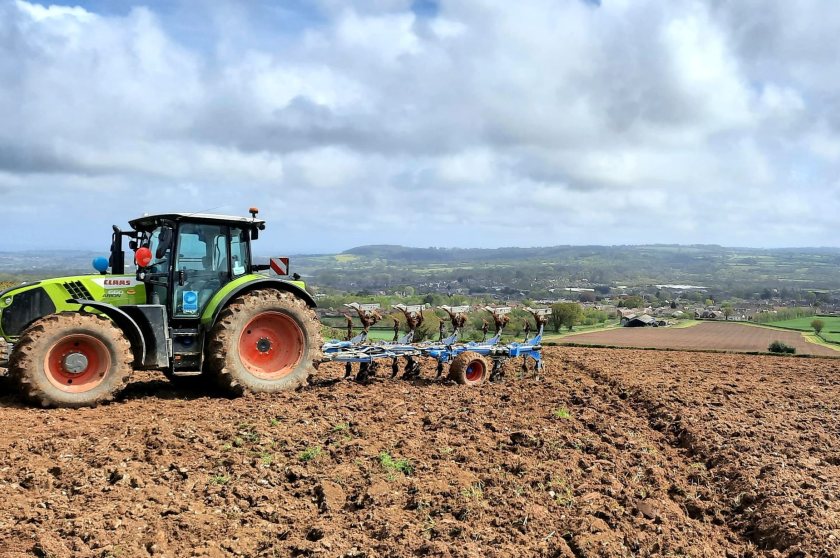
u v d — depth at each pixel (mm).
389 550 4395
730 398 9656
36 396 7430
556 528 4840
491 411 8109
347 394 8844
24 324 7930
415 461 6043
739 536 5043
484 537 4602
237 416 7383
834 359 15766
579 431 7320
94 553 4211
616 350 17266
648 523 4996
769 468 6145
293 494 5355
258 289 8992
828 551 4445
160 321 8312
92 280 8273
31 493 5102
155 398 8328
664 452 6922
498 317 11070
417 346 10195
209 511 4934
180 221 8562
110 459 5793
